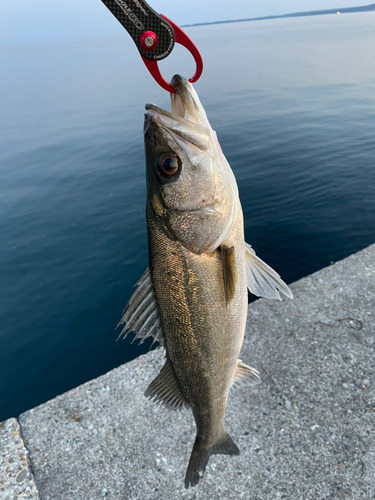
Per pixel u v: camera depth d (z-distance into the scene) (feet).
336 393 1.72
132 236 5.10
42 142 11.00
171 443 1.64
